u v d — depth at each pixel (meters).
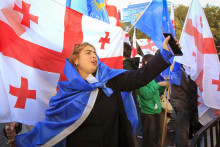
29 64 1.80
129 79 1.56
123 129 1.58
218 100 2.88
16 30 1.75
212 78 2.90
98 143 1.42
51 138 1.38
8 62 1.66
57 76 1.99
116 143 1.50
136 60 2.85
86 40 2.28
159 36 3.42
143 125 2.99
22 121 1.70
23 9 1.80
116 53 2.50
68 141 1.45
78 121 1.40
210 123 1.60
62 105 1.49
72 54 1.57
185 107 3.11
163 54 1.49
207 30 3.01
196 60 3.02
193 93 3.20
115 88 1.60
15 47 1.71
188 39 3.08
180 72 3.17
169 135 3.98
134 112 1.92
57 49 2.02
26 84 1.76
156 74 1.50
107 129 1.46
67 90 1.52
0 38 1.62
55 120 1.48
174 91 3.14
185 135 3.11
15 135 1.55
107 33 2.44
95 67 1.54
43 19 1.95
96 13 3.07
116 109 1.55
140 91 2.84
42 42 1.92
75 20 2.22
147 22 3.50
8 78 1.65
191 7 3.12
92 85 1.46
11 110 1.64
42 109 1.86
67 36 2.11
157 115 2.96
